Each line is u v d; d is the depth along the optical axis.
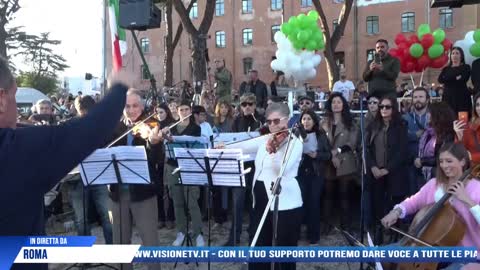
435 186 3.58
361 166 5.57
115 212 4.28
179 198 5.77
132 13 5.56
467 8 35.16
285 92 11.45
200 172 4.45
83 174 4.13
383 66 7.18
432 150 5.18
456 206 3.28
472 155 4.49
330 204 6.15
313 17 9.14
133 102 4.45
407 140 5.50
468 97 6.82
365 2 38.16
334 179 6.02
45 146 1.52
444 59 8.93
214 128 7.18
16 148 1.50
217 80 9.95
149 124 4.48
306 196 5.82
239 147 4.54
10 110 1.68
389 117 5.54
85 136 1.57
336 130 5.99
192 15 42.62
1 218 1.50
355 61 38.44
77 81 39.03
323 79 38.25
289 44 9.17
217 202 6.79
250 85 10.19
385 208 5.56
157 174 4.48
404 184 5.43
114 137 4.46
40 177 1.52
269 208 3.58
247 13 42.62
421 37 9.07
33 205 1.56
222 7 43.34
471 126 4.88
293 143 3.85
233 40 42.97
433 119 5.13
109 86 1.74
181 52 43.00
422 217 3.41
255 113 7.36
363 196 5.05
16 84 1.71
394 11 37.38
